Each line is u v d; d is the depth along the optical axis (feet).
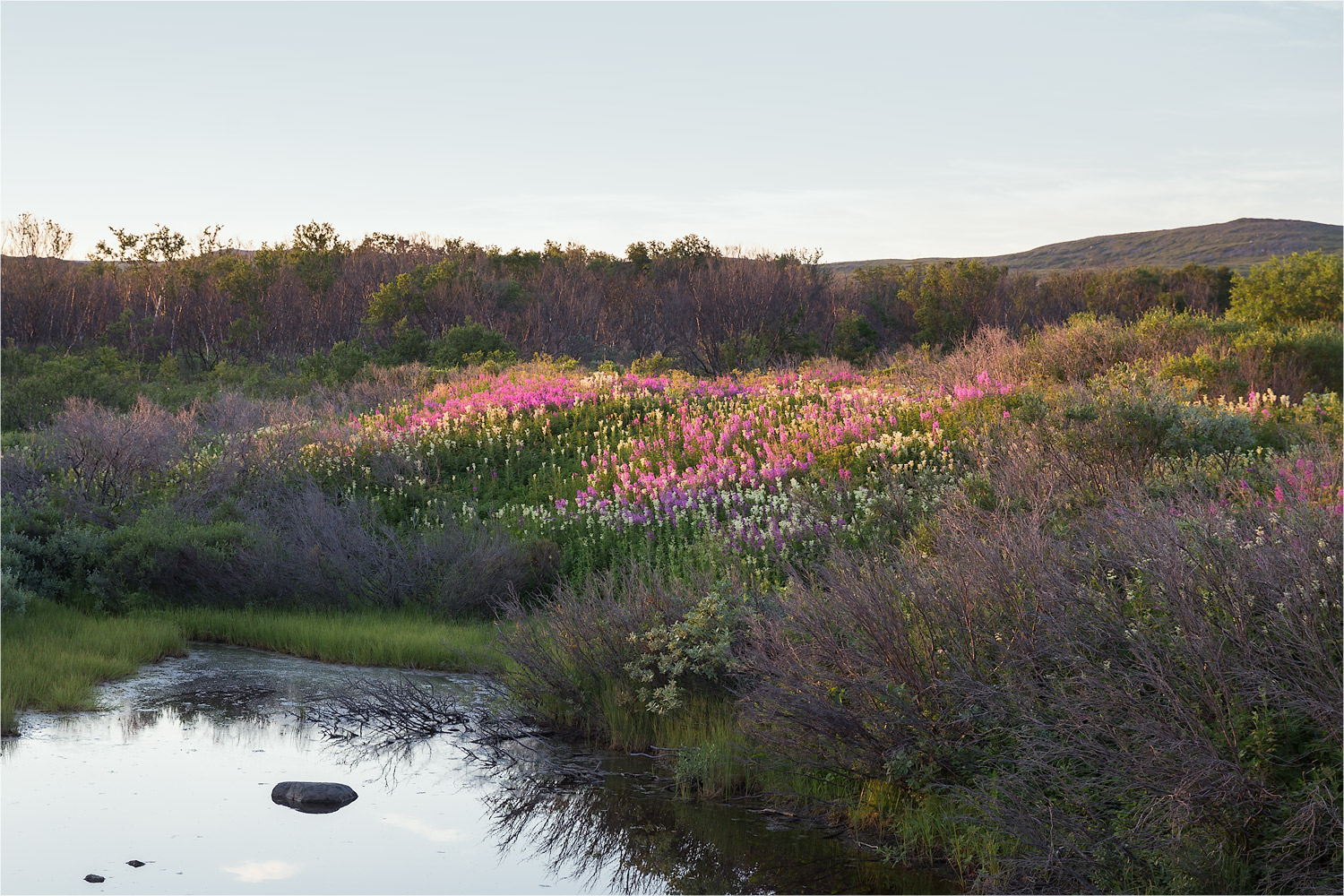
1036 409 44.37
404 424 65.77
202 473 49.93
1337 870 13.07
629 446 55.57
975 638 18.62
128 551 38.47
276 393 93.71
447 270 152.56
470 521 44.73
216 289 146.92
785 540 35.91
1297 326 67.05
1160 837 14.11
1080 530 22.06
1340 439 39.60
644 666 24.57
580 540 42.68
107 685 28.02
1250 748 14.17
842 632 20.10
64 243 171.94
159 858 16.22
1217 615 15.98
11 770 20.36
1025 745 16.11
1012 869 15.01
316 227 197.06
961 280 155.22
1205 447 36.99
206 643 34.55
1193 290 185.88
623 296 166.61
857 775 19.20
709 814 19.31
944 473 41.19
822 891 15.75
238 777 20.61
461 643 32.65
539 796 20.27
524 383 75.92
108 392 85.46
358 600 38.60
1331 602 15.17
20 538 38.40
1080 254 629.51
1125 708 15.49
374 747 23.21
